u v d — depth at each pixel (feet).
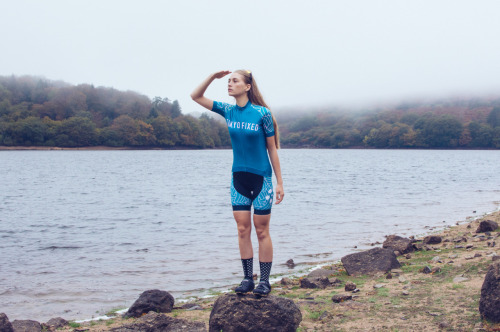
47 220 72.49
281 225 62.44
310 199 99.04
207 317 23.36
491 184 138.62
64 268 39.40
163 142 553.23
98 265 40.42
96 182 155.22
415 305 21.08
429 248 38.09
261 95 15.15
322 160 346.33
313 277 30.30
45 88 597.93
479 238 40.29
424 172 204.64
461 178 167.22
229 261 40.98
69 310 27.53
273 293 27.58
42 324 23.63
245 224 15.44
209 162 308.19
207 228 62.95
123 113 591.37
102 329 22.49
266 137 14.94
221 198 106.63
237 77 14.74
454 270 27.68
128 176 184.24
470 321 17.76
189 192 121.80
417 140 606.14
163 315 18.03
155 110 584.81
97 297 30.35
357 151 597.93
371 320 19.43
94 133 511.81
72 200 102.63
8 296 30.71
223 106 15.17
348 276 30.99
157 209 86.22
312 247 46.55
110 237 56.49
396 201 94.22
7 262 42.11
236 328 16.20
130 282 34.19
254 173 14.87
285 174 194.39
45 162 286.46
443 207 82.48
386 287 25.71
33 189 129.39
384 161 324.39
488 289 17.51
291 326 16.39
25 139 479.00
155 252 46.14
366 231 56.80
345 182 151.02
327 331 18.40
